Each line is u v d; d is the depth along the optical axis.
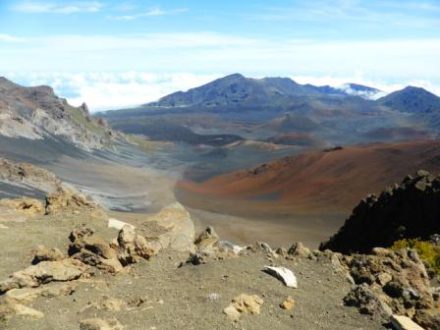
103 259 19.38
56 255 19.33
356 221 41.03
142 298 16.28
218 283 17.33
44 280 17.41
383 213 38.50
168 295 16.73
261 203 103.06
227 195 117.38
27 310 15.05
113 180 134.62
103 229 24.41
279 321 14.95
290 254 20.83
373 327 14.70
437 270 21.53
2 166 91.81
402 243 28.14
